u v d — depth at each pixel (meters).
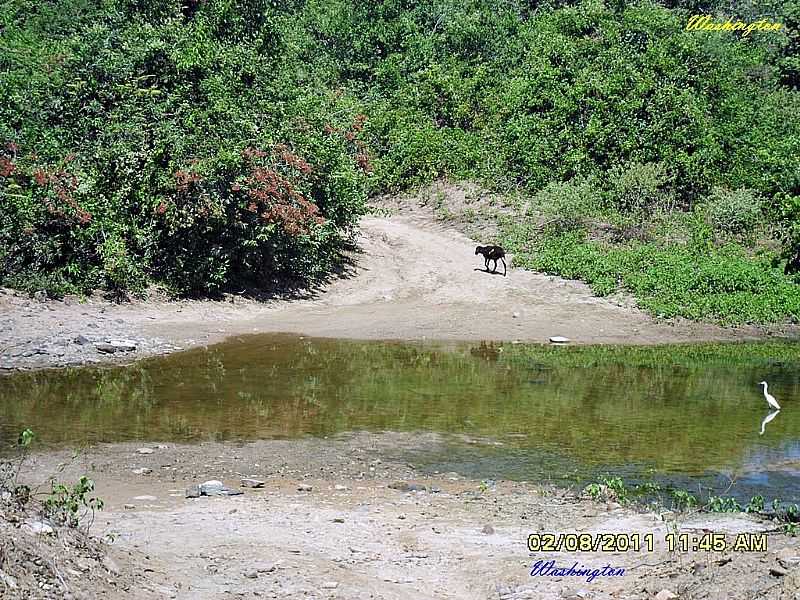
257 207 20.94
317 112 25.17
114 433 11.11
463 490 9.20
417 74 39.53
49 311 17.44
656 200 28.73
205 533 7.25
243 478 9.44
